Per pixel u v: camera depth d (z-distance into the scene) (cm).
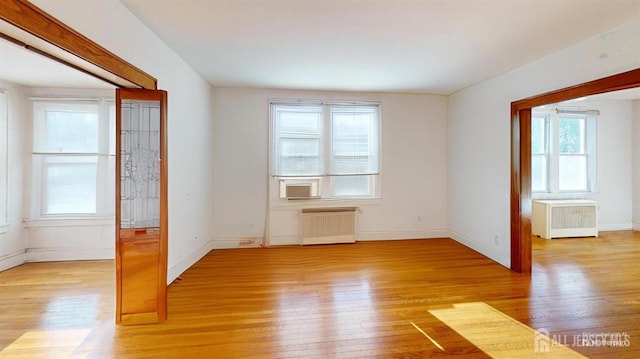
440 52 315
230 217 477
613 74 254
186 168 362
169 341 221
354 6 224
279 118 486
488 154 417
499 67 361
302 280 340
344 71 384
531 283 329
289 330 236
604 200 581
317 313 264
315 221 486
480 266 386
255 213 483
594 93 269
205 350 210
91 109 426
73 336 227
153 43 273
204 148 427
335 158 502
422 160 527
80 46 179
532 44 290
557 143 572
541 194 572
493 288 316
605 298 290
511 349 211
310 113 494
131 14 235
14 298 296
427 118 526
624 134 581
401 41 288
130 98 244
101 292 311
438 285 325
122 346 215
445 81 429
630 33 241
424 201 529
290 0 216
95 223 424
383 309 271
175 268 339
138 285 245
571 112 569
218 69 378
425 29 261
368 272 365
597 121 574
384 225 521
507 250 380
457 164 500
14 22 138
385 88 474
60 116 421
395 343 219
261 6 225
